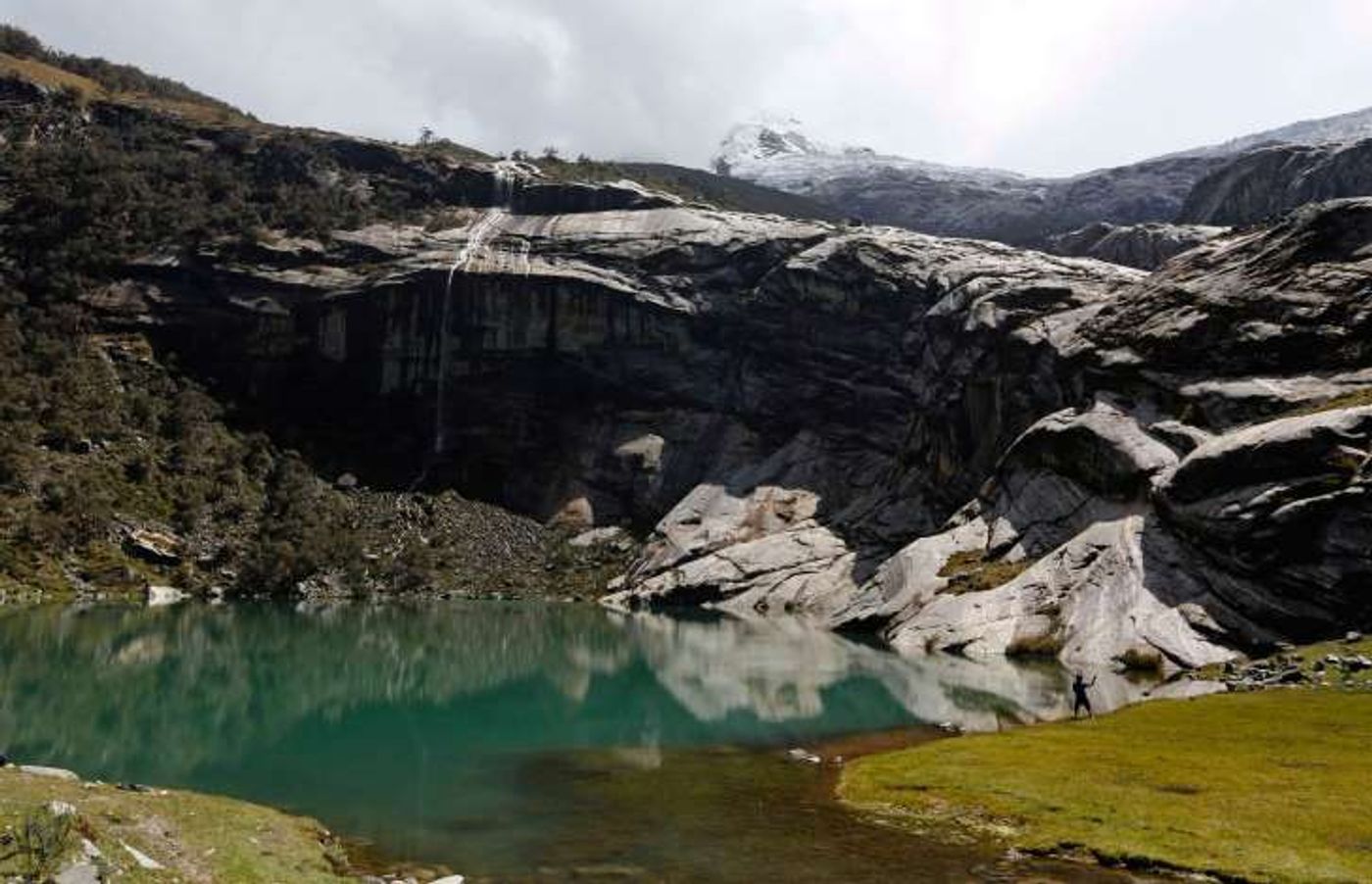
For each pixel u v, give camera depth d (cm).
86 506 12100
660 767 4331
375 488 16712
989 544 10481
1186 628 7444
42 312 15888
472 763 4412
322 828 3181
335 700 6212
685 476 16975
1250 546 7562
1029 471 10806
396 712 5844
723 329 18088
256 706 5884
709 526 15062
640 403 17862
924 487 13838
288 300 17225
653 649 9006
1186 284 10544
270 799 3703
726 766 4353
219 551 12800
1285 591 7362
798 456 16275
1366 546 7056
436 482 17238
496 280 17950
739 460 16800
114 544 12119
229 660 7619
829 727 5403
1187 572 8012
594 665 7975
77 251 17000
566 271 18188
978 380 13200
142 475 13538
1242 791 3366
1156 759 3897
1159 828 3022
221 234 17838
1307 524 7331
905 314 16550
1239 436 8150
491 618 11350
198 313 16912
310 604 12100
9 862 2041
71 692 5953
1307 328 9169
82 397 14475
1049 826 3144
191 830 2727
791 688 6806
